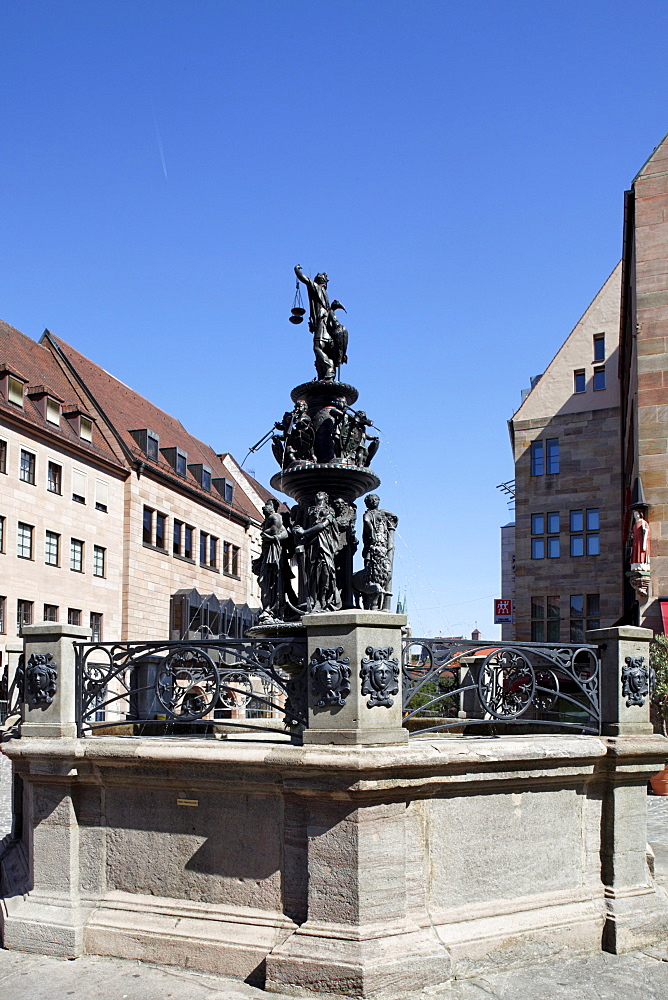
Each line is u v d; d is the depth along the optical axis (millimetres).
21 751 5934
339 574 8742
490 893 5699
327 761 5012
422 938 5164
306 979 4977
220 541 48875
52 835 5984
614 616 35969
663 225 18875
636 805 6316
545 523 37875
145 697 7223
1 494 29891
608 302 38500
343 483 8977
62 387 38375
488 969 5414
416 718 10852
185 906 5637
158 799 5832
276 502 8961
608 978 5355
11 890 6289
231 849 5594
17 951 5805
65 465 33938
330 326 9461
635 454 19328
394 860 5207
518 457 38688
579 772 6008
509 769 5699
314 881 5184
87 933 5723
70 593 33812
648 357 18531
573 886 6043
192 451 50000
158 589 40625
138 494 39031
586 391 38062
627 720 6199
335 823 5168
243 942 5324
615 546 36406
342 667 5219
